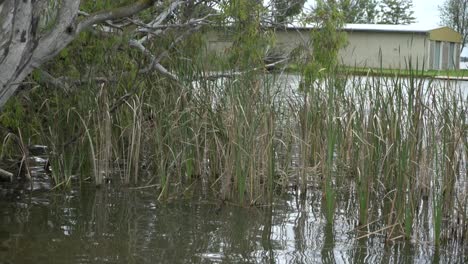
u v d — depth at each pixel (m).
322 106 9.32
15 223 7.02
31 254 6.02
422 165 8.09
